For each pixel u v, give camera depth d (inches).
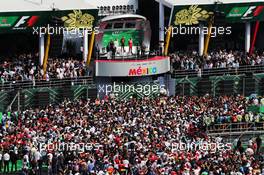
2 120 5595.5
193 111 5777.6
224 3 6412.4
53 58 6343.5
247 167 5098.4
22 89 6038.4
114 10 6496.1
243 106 5915.4
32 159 5265.8
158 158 5132.9
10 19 6176.2
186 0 6422.2
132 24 6363.2
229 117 5812.0
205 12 6417.3
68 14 6240.2
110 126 5457.7
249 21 6525.6
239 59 6437.0
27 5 6220.5
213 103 5925.2
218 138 5575.8
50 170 5241.1
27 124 5447.8
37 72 6171.3
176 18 6387.8
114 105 5772.6
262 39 6707.7
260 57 6451.8
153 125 5506.9
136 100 5905.5
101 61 6259.8
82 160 5132.9
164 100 5895.7
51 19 6220.5
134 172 5068.9
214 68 6353.3
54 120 5521.7
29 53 6397.6
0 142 5319.9
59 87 6122.1
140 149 5226.4
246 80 6348.4
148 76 6323.8
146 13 6555.1
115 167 5098.4
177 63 6353.3
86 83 6200.8
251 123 5846.5
